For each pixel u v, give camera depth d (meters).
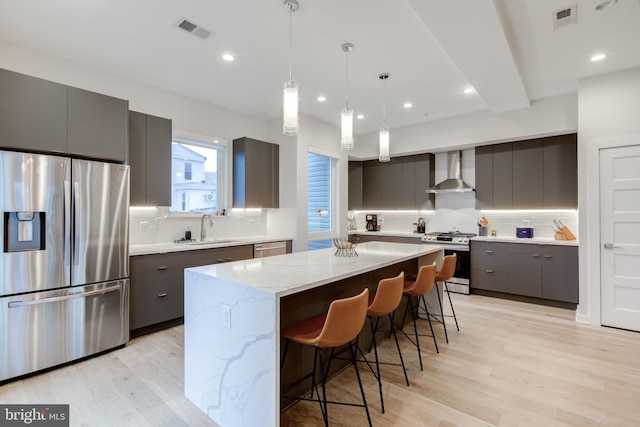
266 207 4.75
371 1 2.23
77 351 2.66
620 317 3.41
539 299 4.32
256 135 4.98
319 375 2.35
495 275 4.62
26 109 2.43
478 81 3.37
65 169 2.60
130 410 2.03
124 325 2.97
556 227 4.59
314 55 3.01
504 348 2.94
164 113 3.85
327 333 1.69
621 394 2.19
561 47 2.90
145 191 3.46
